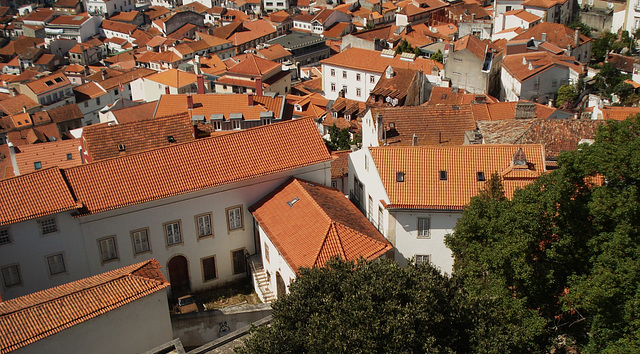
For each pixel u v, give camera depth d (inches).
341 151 2588.6
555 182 1315.2
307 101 4033.0
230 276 1984.5
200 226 1884.8
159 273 1556.3
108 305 1427.2
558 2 4869.6
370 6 7652.6
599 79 3432.6
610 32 4446.4
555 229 1294.3
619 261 1182.9
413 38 5270.7
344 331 1066.1
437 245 1749.5
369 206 1898.4
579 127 1926.7
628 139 1317.7
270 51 5492.1
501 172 1736.0
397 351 1050.1
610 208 1237.1
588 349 1224.8
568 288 1310.3
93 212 1707.7
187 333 1628.9
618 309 1180.5
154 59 6382.9
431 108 2391.7
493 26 4995.1
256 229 1950.1
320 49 5959.6
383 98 3735.2
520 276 1250.6
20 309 1363.2
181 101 3043.8
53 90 5211.6
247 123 2923.2
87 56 7253.9
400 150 1813.5
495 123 2082.9
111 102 5565.9
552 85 3417.8
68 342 1376.7
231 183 1870.1
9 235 1644.9
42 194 1694.1
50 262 1718.8
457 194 1717.5
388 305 1091.9
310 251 1601.9
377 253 1610.5
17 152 2728.8
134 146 2349.9
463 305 1176.2
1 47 7859.3
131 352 1486.2
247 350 1161.4
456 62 3634.4
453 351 1096.8
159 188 1798.7
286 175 1953.7
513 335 1165.1
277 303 1227.2
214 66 5280.5
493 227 1333.7
